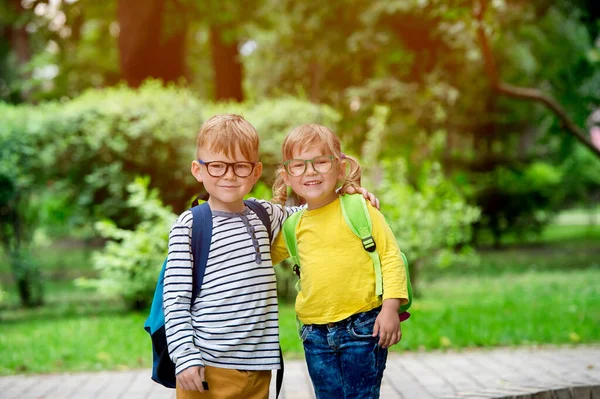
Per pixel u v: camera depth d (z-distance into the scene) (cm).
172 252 272
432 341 632
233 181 276
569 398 449
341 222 288
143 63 1291
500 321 732
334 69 1606
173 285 269
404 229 927
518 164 1927
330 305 285
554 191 2080
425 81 1552
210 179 277
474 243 1942
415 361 570
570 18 1541
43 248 2148
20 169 914
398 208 927
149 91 959
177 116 931
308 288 289
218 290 271
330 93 1641
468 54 1537
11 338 729
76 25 1634
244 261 275
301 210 303
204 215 277
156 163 934
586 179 2408
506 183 1942
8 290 1222
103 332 741
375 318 285
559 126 1458
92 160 930
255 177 285
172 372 281
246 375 271
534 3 1480
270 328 279
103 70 1900
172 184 948
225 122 280
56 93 1808
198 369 258
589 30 1482
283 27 1641
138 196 842
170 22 1350
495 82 1239
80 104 933
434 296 1005
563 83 1491
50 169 935
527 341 636
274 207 301
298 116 953
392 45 1454
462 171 1866
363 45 1466
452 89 1608
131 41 1285
